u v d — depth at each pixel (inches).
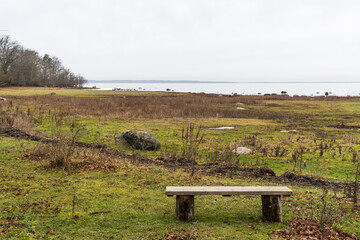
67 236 215.3
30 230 219.8
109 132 838.5
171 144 731.4
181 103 1808.6
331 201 304.7
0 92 2588.6
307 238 217.6
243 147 671.8
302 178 433.1
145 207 276.7
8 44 4005.9
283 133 958.4
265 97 2642.7
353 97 2778.1
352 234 226.7
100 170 393.1
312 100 2411.4
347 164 567.2
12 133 607.5
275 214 249.8
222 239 216.4
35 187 311.3
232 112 1470.2
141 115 1234.6
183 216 248.2
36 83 4365.2
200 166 478.0
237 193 240.8
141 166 434.9
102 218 247.9
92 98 2010.3
